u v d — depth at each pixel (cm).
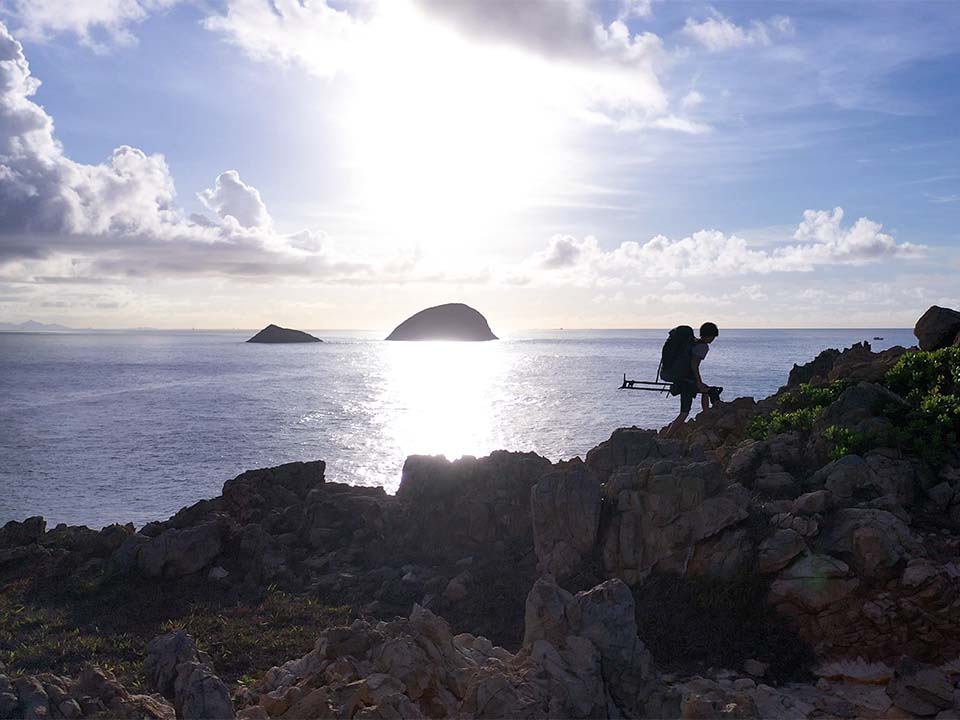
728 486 1398
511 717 806
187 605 1495
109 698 861
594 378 17100
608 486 1524
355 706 850
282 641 1297
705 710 838
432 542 1712
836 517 1304
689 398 1952
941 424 1528
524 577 1476
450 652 981
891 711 1005
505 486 1723
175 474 5547
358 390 14588
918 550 1196
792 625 1203
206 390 14600
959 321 2114
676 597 1291
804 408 1909
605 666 911
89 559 1741
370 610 1449
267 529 1931
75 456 6462
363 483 5162
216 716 853
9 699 784
